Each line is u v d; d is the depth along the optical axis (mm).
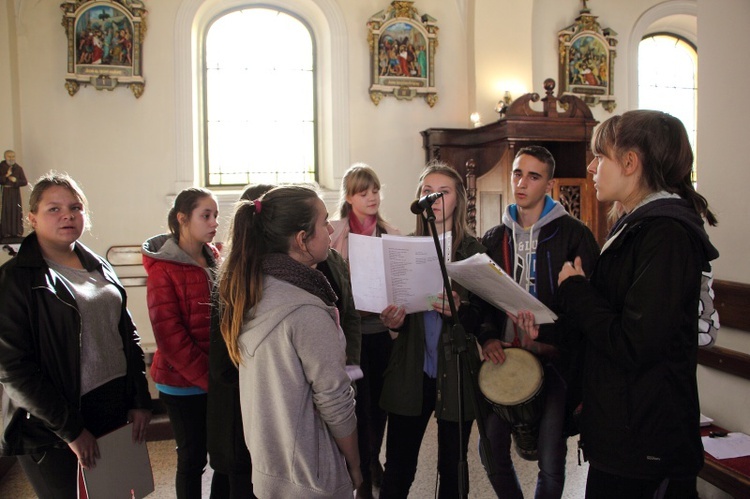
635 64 6859
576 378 2006
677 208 1519
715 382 2861
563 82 6562
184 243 2514
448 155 5902
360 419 2805
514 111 5160
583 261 2314
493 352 2256
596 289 1656
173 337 2346
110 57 5520
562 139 5184
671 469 1514
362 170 2949
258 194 2197
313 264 1633
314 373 1484
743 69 2650
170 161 5707
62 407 1903
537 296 2348
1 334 1856
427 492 3102
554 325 2006
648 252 1493
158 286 2385
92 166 5551
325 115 6320
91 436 1963
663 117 1628
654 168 1607
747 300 2633
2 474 3258
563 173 5473
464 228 2414
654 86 7367
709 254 1530
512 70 6195
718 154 2777
